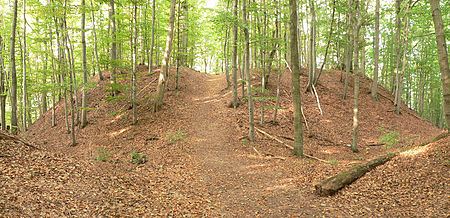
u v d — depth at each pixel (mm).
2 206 4555
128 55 28438
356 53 12891
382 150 13750
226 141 13633
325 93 21688
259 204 6879
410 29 23594
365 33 26875
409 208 5676
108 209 5594
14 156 6969
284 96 20219
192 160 11008
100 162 9242
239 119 16203
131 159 10820
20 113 26312
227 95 20344
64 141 14836
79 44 24328
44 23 15273
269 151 12695
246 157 11758
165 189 7570
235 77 17672
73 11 14062
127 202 6152
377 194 6566
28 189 5449
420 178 6684
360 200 6441
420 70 26250
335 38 18797
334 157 12320
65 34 14062
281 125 16500
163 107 17859
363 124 17938
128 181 7594
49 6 12531
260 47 14016
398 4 20156
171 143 13062
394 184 6805
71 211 5133
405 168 7352
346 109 19797
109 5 19641
